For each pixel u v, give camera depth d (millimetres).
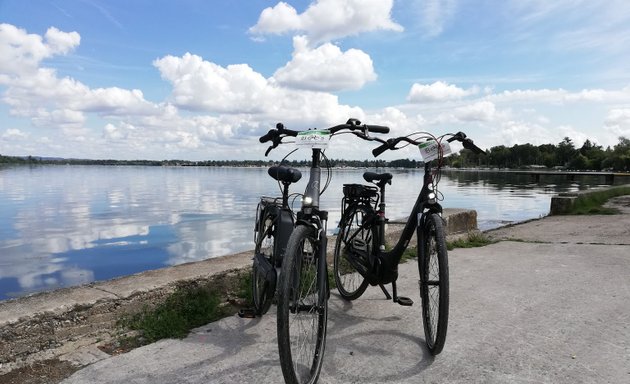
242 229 17328
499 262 6195
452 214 8227
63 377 2918
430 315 3355
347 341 3479
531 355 3203
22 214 23094
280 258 3229
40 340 3205
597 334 3586
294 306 2697
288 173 3246
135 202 30719
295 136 3559
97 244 13969
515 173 119688
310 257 2938
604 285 4988
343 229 4578
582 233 10055
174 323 3656
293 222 3297
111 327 3576
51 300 3443
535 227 12102
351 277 4594
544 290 4797
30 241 14609
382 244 3979
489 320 3902
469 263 6133
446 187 52344
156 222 19609
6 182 56688
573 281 5152
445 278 3016
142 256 12047
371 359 3160
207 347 3344
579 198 16000
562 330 3670
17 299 3467
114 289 3746
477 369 2996
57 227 18094
